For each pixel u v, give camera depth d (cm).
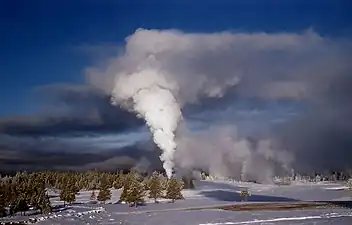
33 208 13512
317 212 11206
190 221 9869
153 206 14438
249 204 14350
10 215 12262
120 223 9938
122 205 14975
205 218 10362
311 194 19662
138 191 15075
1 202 12138
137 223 9844
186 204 14988
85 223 10181
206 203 15212
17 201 12925
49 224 10175
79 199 17538
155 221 10119
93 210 13338
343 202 14712
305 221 9412
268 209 12362
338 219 9688
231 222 9506
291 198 17350
